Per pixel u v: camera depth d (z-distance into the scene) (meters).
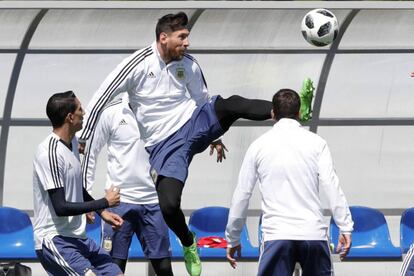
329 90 37.38
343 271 36.84
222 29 38.00
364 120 37.16
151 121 23.52
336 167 37.09
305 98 22.84
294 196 22.11
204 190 36.97
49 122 37.31
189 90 23.80
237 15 38.09
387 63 37.47
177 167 23.11
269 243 22.09
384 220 33.06
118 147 27.61
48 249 22.94
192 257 24.42
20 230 32.41
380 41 37.66
